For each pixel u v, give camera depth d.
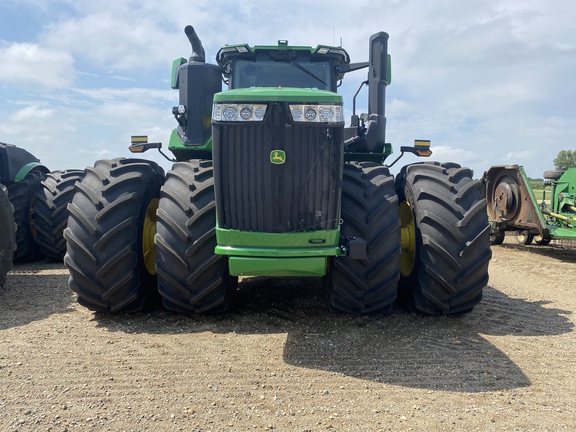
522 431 2.42
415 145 4.98
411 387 2.91
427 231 3.96
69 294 5.04
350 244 3.43
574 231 7.95
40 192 7.07
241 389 2.85
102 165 4.30
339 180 3.34
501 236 9.58
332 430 2.40
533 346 3.63
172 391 2.81
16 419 2.46
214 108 3.34
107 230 3.89
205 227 3.80
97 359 3.26
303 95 3.24
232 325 3.99
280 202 3.30
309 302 4.64
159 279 4.00
